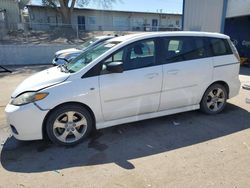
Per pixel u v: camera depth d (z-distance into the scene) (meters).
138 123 4.66
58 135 3.78
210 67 4.71
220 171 3.04
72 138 3.90
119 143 3.90
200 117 4.91
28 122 3.56
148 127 4.48
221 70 4.86
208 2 13.32
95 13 30.42
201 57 4.65
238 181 2.84
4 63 15.48
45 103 3.56
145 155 3.51
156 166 3.20
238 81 5.20
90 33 18.34
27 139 3.64
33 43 16.38
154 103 4.29
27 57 15.82
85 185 2.86
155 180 2.90
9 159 3.51
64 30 17.20
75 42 17.05
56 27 17.12
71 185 2.87
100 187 2.81
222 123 4.60
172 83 4.36
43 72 4.36
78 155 3.57
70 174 3.09
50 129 3.70
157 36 4.29
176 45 4.43
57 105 3.63
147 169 3.14
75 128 3.86
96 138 4.08
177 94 4.47
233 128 4.36
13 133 3.72
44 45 16.00
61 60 10.21
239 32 14.73
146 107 4.25
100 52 4.12
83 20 30.16
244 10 11.41
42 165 3.33
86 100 3.77
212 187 2.74
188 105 4.73
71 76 3.73
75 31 17.45
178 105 4.59
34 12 28.11
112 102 3.95
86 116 3.88
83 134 3.92
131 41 4.08
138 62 4.11
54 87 3.62
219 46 4.88
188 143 3.83
